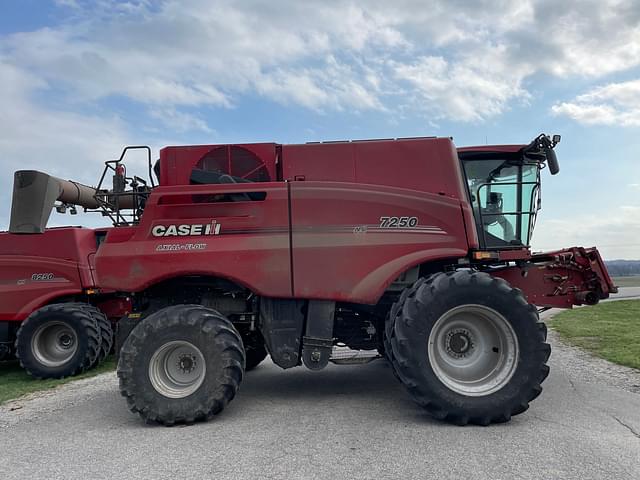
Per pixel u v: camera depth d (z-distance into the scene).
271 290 4.86
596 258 6.02
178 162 5.52
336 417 4.56
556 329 11.06
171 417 4.48
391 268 4.86
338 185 4.97
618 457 3.38
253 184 4.96
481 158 5.79
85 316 8.12
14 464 3.63
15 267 8.92
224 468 3.39
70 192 7.88
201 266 4.89
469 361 4.61
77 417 5.02
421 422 4.37
